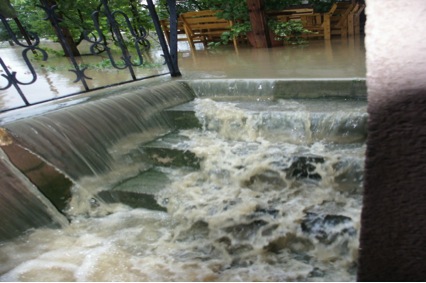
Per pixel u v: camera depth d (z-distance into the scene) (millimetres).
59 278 2230
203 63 6223
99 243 2604
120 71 6105
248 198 2820
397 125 855
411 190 910
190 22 8516
